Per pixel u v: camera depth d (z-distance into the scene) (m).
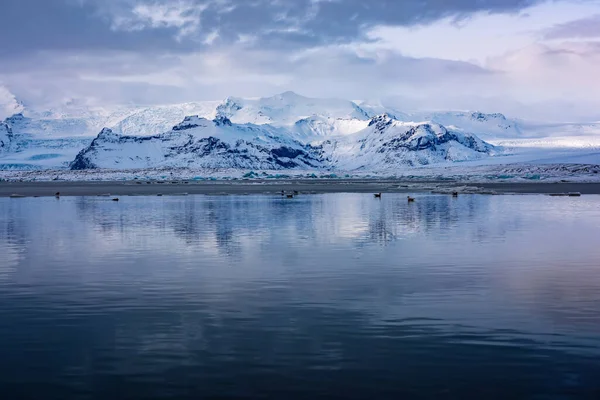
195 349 21.53
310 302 28.06
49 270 36.81
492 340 22.22
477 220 68.00
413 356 20.62
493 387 18.16
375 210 84.88
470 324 24.27
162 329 23.94
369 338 22.55
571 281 32.41
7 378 19.12
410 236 52.81
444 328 23.75
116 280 33.50
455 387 18.17
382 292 30.00
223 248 45.78
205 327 24.16
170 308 27.17
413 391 17.92
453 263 38.16
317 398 17.52
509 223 64.31
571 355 20.61
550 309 26.53
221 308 27.11
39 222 69.44
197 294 29.89
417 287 31.09
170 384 18.56
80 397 17.77
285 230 58.16
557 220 67.75
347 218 71.56
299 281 32.81
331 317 25.44
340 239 50.91
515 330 23.42
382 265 37.59
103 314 26.25
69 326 24.45
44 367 19.98
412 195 131.88
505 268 36.31
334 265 37.69
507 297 28.80
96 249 45.94
